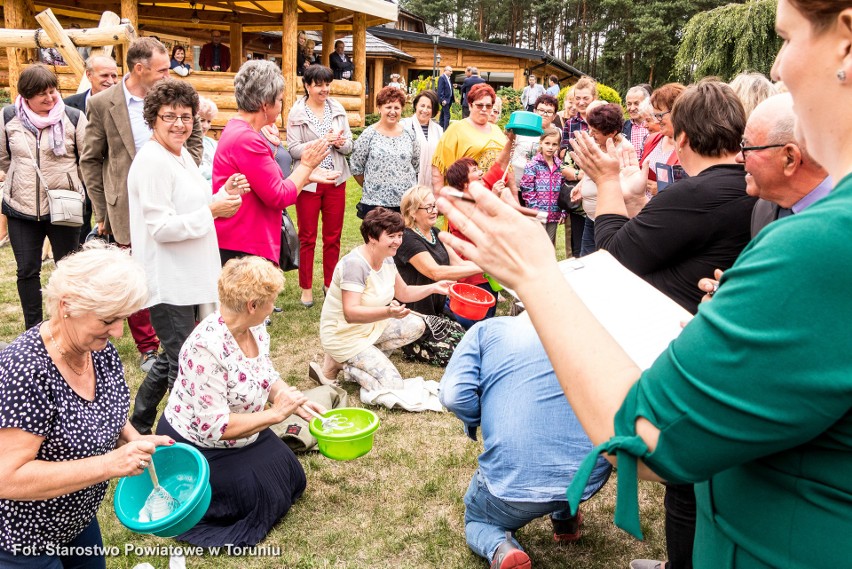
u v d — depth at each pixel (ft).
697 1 162.50
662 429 2.74
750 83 10.43
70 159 15.65
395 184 19.40
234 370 9.29
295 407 9.64
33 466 5.98
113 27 21.50
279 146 19.29
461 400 8.32
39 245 15.76
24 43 21.25
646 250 7.57
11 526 6.20
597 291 5.67
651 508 10.78
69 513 6.46
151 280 11.16
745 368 2.53
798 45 2.72
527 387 8.02
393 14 40.86
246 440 9.88
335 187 19.45
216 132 32.99
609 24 181.06
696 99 7.74
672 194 7.51
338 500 10.71
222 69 47.24
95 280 5.92
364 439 9.72
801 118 2.84
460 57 101.09
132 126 13.88
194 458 8.21
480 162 19.36
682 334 2.80
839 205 2.50
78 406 6.36
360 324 14.37
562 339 3.10
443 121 56.34
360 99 38.96
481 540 8.64
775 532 2.83
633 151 11.84
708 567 3.29
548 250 3.23
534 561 9.44
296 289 21.38
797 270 2.47
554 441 7.90
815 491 2.70
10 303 18.90
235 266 9.20
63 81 32.14
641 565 8.58
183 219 10.94
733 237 7.38
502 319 8.71
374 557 9.37
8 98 33.45
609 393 2.98
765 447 2.58
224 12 47.14
